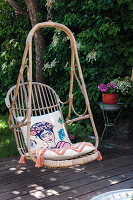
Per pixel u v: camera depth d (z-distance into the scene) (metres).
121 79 3.86
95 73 4.14
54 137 2.27
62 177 2.37
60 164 1.62
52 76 5.12
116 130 4.29
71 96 2.24
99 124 4.45
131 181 2.25
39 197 1.92
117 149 3.52
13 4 4.93
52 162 1.63
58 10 4.69
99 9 3.88
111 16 3.98
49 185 2.17
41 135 2.22
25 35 5.47
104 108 3.81
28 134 1.70
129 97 3.95
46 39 5.24
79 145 1.89
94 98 4.13
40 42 4.99
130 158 3.05
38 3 4.88
